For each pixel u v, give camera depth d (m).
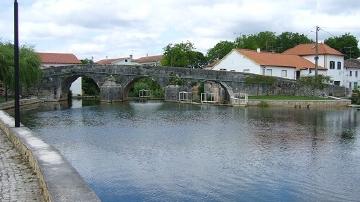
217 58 115.38
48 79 77.94
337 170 20.52
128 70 76.19
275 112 51.62
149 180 18.64
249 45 115.31
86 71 77.88
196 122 40.66
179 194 16.73
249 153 24.56
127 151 25.11
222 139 29.67
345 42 106.31
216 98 71.81
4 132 22.45
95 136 31.09
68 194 8.93
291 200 16.12
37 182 12.29
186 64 106.69
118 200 16.03
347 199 16.27
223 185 17.95
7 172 13.49
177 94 73.75
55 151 13.79
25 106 62.78
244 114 48.97
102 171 20.20
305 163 21.95
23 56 64.44
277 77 67.56
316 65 70.25
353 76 87.69
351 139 29.86
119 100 76.62
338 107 59.97
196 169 20.62
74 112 52.25
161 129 35.28
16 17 20.34
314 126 37.34
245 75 67.44
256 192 17.05
